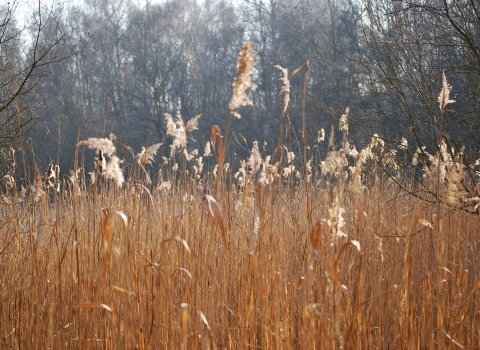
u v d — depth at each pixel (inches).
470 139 326.6
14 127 260.8
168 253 160.4
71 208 188.9
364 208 197.2
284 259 168.1
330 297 121.6
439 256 147.8
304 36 904.9
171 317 139.1
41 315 157.2
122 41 1081.4
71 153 838.5
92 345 148.6
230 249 173.2
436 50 331.6
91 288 151.6
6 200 208.1
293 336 144.7
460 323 145.5
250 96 1020.5
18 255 183.0
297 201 202.7
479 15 282.2
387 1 312.8
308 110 688.4
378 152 281.1
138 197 169.0
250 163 153.9
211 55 1174.3
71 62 895.7
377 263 181.3
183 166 179.0
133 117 1093.1
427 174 229.0
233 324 160.7
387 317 151.0
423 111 305.4
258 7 1099.3
